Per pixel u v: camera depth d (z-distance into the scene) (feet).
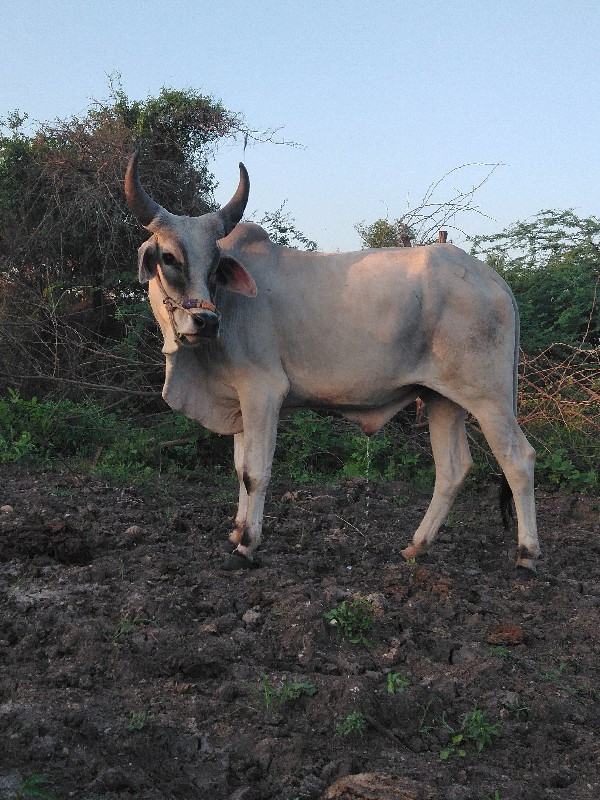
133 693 10.96
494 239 35.96
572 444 25.66
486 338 15.87
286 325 15.78
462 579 15.97
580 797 9.47
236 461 16.92
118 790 8.97
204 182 37.32
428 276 15.83
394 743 10.34
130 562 15.55
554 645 13.35
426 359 16.08
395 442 26.84
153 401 30.60
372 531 19.21
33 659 11.78
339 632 12.94
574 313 31.68
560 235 34.99
